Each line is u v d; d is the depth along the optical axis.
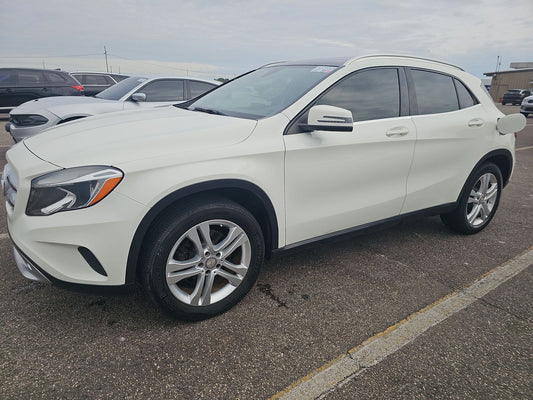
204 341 2.11
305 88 2.64
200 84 6.97
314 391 1.80
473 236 3.76
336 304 2.51
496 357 2.05
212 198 2.17
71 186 1.86
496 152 3.63
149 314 2.33
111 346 2.04
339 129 2.27
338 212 2.71
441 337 2.21
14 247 2.14
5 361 1.91
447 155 3.26
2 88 9.58
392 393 1.79
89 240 1.88
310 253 3.28
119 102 6.18
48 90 10.06
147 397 1.73
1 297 2.45
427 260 3.20
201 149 2.11
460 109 3.41
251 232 2.30
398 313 2.43
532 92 18.97
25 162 2.05
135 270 2.00
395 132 2.86
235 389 1.79
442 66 3.40
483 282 2.85
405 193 3.07
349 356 2.03
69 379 1.82
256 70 3.57
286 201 2.43
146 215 1.93
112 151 1.98
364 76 2.84
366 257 3.22
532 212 4.54
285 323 2.29
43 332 2.13
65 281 1.93
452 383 1.87
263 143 2.30
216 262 2.22
